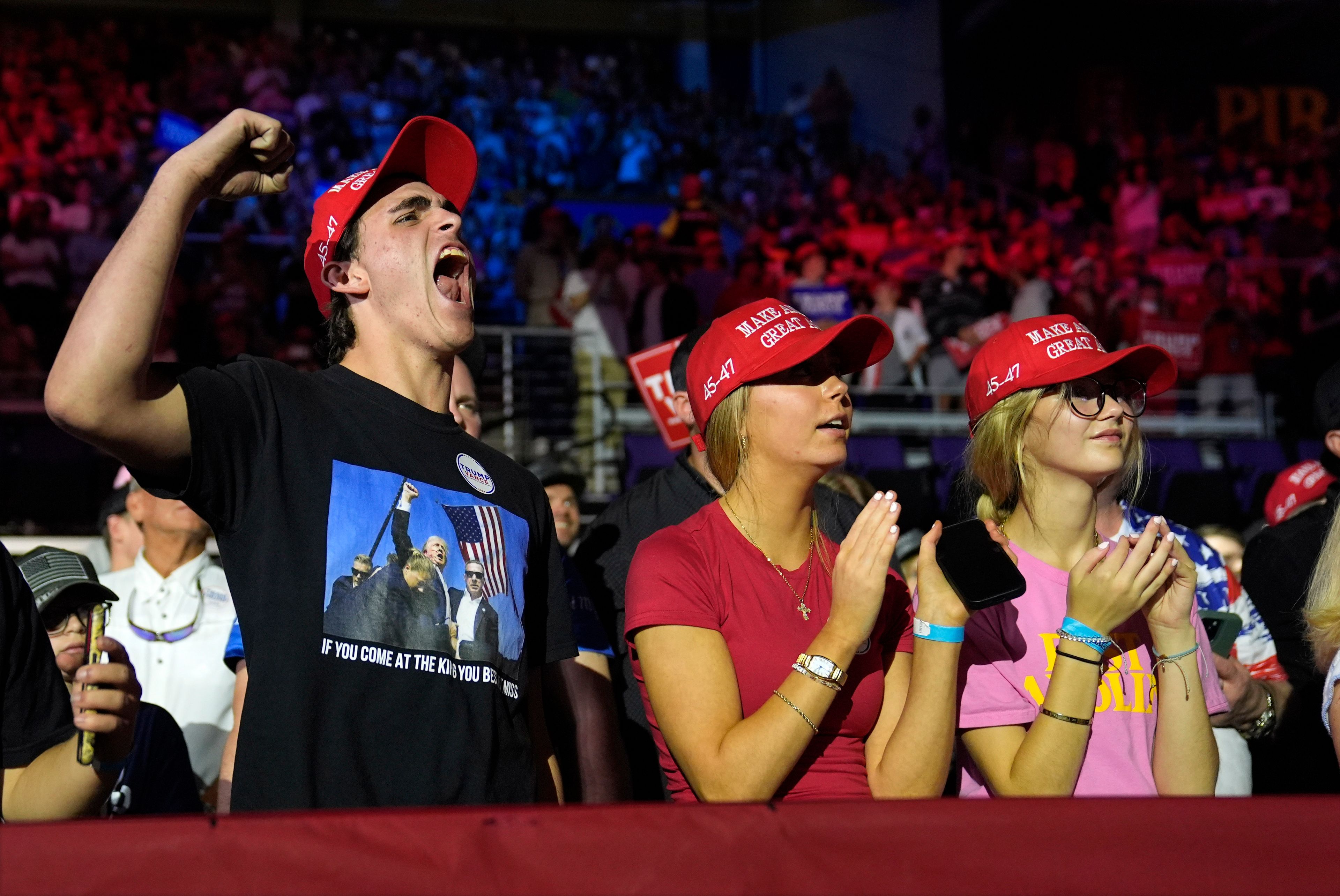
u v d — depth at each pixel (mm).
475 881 1118
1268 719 2367
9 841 1058
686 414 2471
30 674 1546
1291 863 1215
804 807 1190
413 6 14578
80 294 10000
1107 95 14773
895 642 1853
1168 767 1806
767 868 1163
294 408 1568
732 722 1628
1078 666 1690
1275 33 14984
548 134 13242
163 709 2363
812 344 1763
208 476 1456
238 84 12719
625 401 9148
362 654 1472
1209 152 14344
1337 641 1943
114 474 7672
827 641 1623
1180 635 1819
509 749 1571
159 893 1070
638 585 1737
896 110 14930
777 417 1781
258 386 1548
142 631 2908
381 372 1707
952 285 10117
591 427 8445
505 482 1759
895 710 1791
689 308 9500
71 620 1895
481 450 1767
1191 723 1801
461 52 14180
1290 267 12195
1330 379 3006
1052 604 1871
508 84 13594
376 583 1511
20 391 9016
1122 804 1228
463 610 1568
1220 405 10117
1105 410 1874
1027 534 1938
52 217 10438
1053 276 11742
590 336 8828
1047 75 14898
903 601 1884
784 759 1566
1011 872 1187
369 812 1130
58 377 1322
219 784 2016
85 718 1424
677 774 1795
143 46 13148
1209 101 14844
